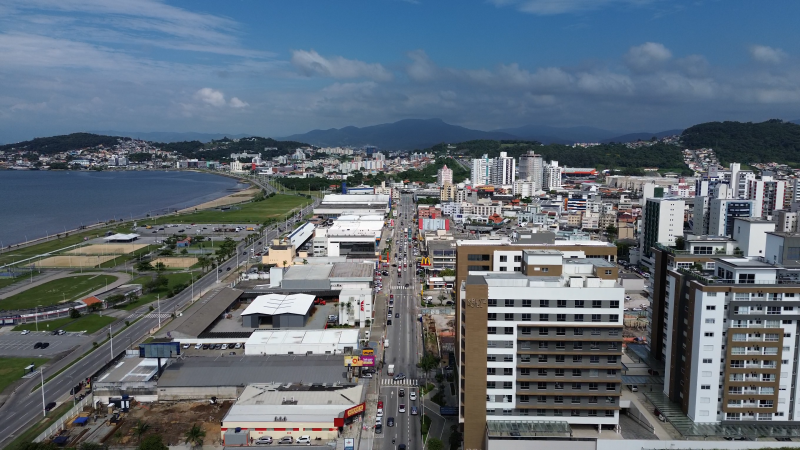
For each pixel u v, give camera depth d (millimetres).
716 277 155750
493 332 151750
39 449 148125
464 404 155250
